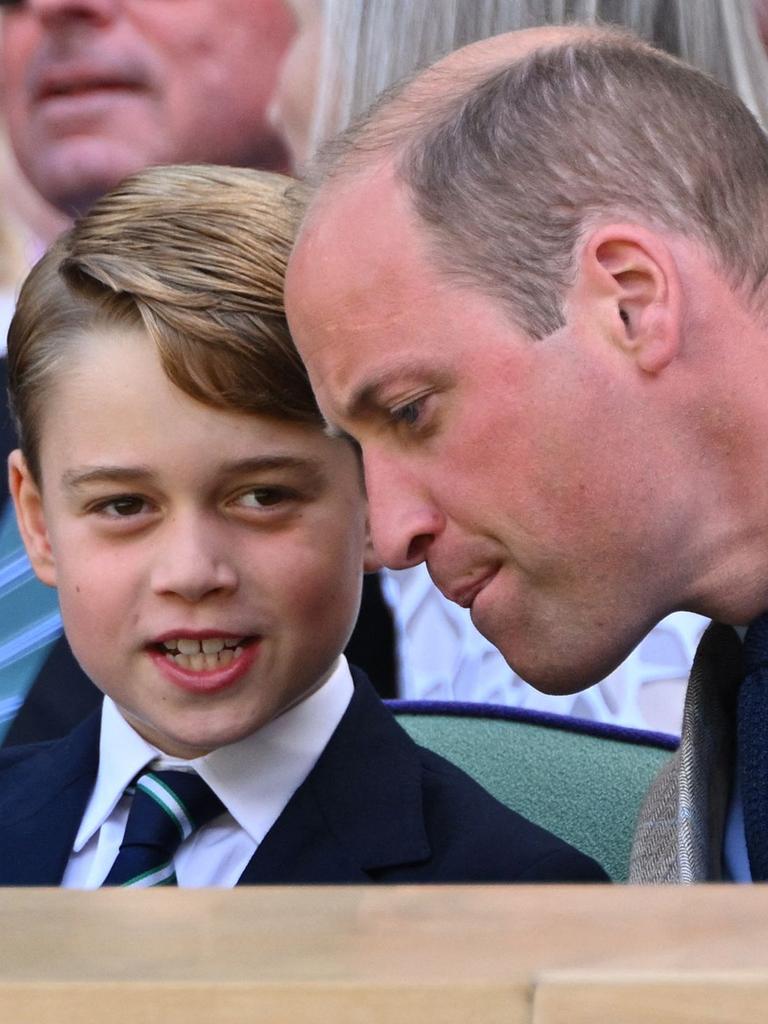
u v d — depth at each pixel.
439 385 3.06
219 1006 1.36
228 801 3.89
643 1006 1.32
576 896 1.62
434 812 3.93
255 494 3.66
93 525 3.71
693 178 3.12
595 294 3.03
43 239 6.81
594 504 3.07
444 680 6.41
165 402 3.57
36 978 1.38
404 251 3.05
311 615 3.73
